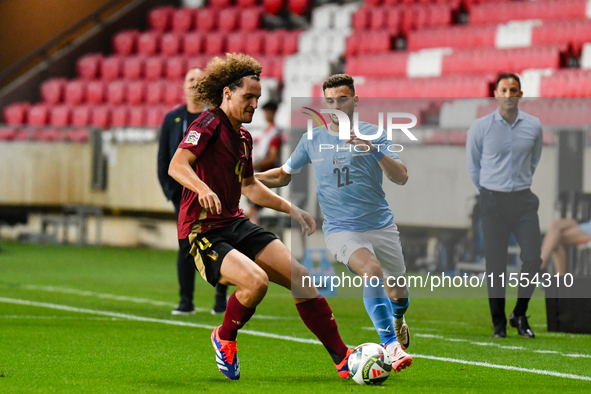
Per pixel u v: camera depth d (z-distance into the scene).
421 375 13.95
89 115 55.91
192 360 15.23
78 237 48.44
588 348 17.48
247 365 14.80
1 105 57.47
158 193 44.88
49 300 25.70
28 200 49.22
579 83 43.94
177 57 58.94
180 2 66.38
